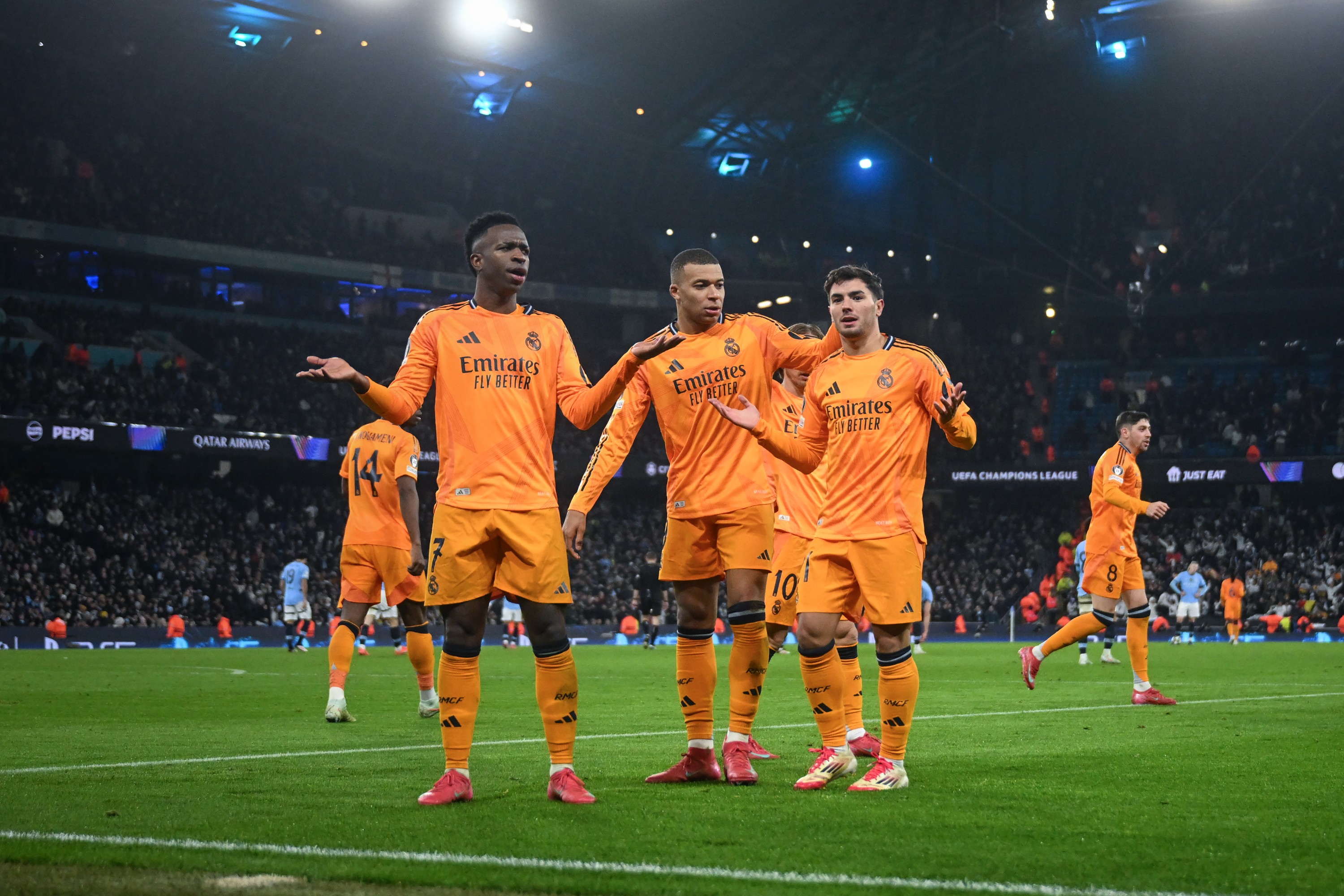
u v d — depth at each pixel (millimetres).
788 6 33438
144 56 35562
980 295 44000
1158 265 42656
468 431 5000
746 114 40188
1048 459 40031
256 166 38719
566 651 4891
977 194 45000
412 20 33656
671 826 4172
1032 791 4973
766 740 7262
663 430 5980
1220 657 19266
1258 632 33812
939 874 3385
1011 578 38156
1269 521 37938
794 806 4605
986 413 41531
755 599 5625
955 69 39500
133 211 34594
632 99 38938
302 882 3324
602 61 36438
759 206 45031
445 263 40281
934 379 5422
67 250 34531
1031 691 11336
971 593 38000
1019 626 36000
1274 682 12742
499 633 32156
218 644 29375
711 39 35188
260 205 38062
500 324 5133
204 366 35031
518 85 37906
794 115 40469
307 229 38406
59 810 4508
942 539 40531
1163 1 37344
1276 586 34781
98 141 35469
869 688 11734
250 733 7594
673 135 41156
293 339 38062
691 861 3582
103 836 3977
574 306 43344
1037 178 44594
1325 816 4336
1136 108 43312
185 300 37062
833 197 45094
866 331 5551
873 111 40938
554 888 3234
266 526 35250
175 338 36375
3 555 29344
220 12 33094
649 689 12125
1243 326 43156
